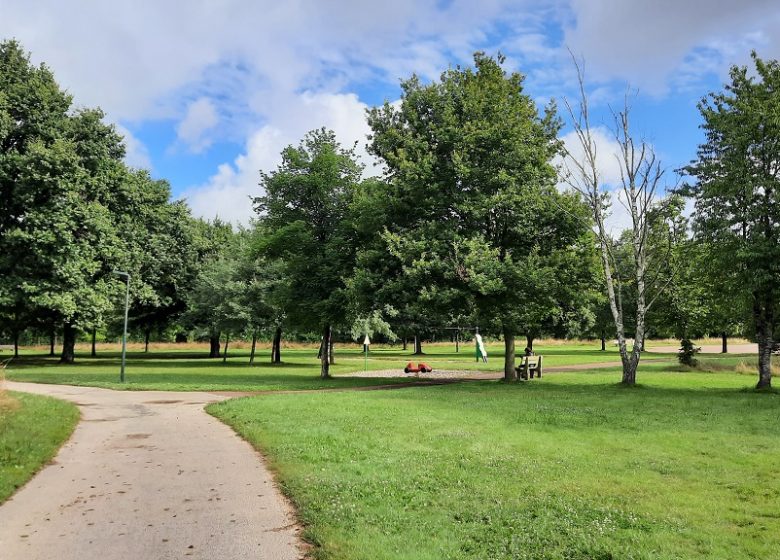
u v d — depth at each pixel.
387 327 54.12
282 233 29.05
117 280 41.78
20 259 36.22
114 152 43.88
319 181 29.64
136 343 81.50
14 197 35.50
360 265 25.64
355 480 8.03
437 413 14.54
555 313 28.84
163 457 10.16
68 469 9.29
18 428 11.70
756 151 19.14
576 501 6.99
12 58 38.06
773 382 24.73
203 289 47.19
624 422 13.00
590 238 24.55
